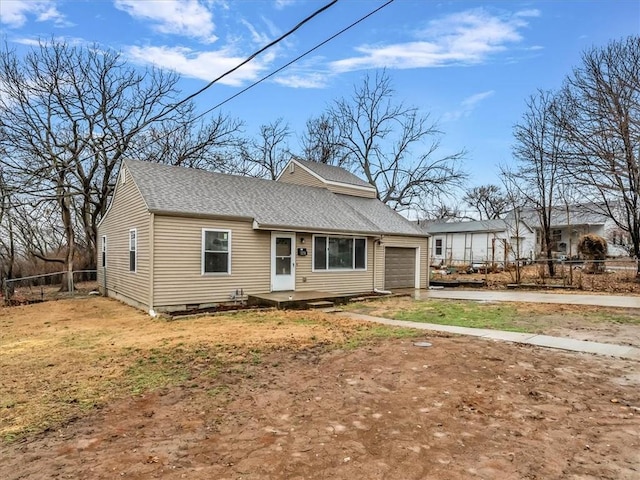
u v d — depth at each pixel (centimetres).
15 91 1870
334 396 466
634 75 1546
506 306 1177
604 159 1625
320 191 1792
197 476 299
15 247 2292
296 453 334
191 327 895
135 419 409
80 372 571
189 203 1171
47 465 318
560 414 409
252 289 1259
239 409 432
